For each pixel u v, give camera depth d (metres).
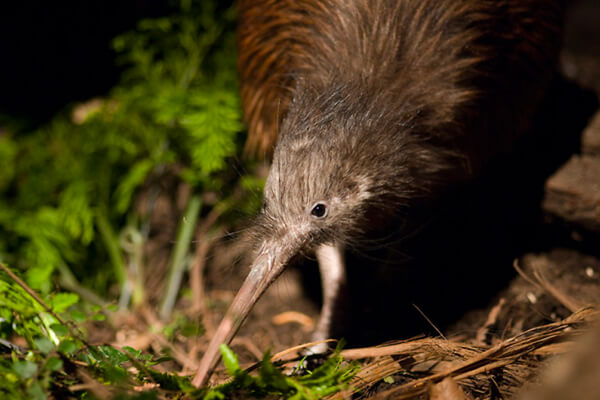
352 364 3.24
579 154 5.06
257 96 4.58
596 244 4.70
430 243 4.93
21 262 5.62
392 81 3.75
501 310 4.33
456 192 4.86
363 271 5.01
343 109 3.60
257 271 3.59
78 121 6.68
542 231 4.89
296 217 3.59
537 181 4.89
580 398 2.07
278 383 2.82
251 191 4.58
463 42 3.88
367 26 3.84
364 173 3.59
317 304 5.13
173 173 5.85
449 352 3.24
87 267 5.70
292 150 3.58
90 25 7.54
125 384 2.92
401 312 4.54
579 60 6.41
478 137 4.28
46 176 5.93
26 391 2.76
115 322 5.15
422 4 3.85
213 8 5.83
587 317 3.23
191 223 5.31
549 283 4.49
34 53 7.62
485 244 4.90
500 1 4.07
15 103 7.21
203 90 5.38
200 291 5.25
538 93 4.65
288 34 4.20
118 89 6.13
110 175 5.80
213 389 2.90
